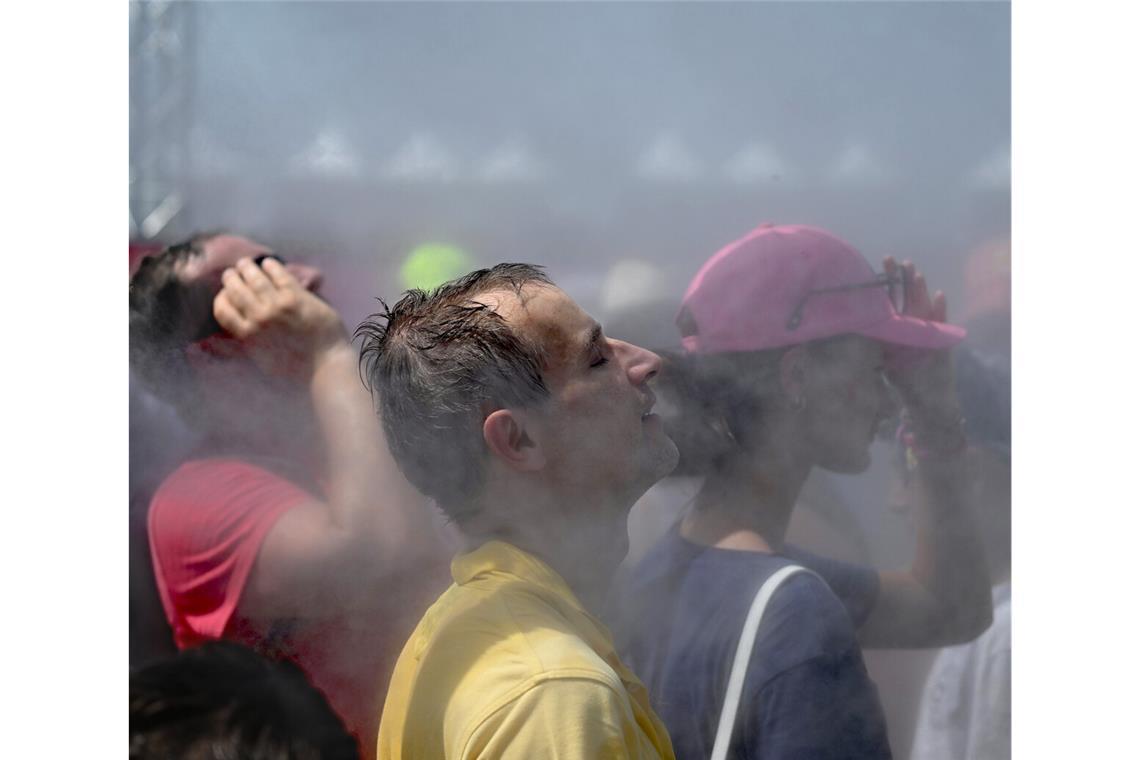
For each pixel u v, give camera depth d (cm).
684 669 133
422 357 102
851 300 147
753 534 141
